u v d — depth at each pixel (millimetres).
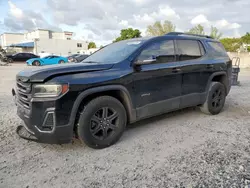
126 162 2828
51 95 2732
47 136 2811
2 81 10398
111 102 3199
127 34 46562
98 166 2736
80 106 3025
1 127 4047
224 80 5027
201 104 4676
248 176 2467
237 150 3127
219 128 4047
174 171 2600
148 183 2375
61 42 48625
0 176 2512
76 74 2926
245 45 37062
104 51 4238
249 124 4270
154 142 3432
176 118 4621
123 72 3275
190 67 4172
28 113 2830
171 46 3982
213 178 2439
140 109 3535
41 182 2408
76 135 3141
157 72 3664
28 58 27328
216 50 4930
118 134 3340
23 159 2900
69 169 2668
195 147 3244
